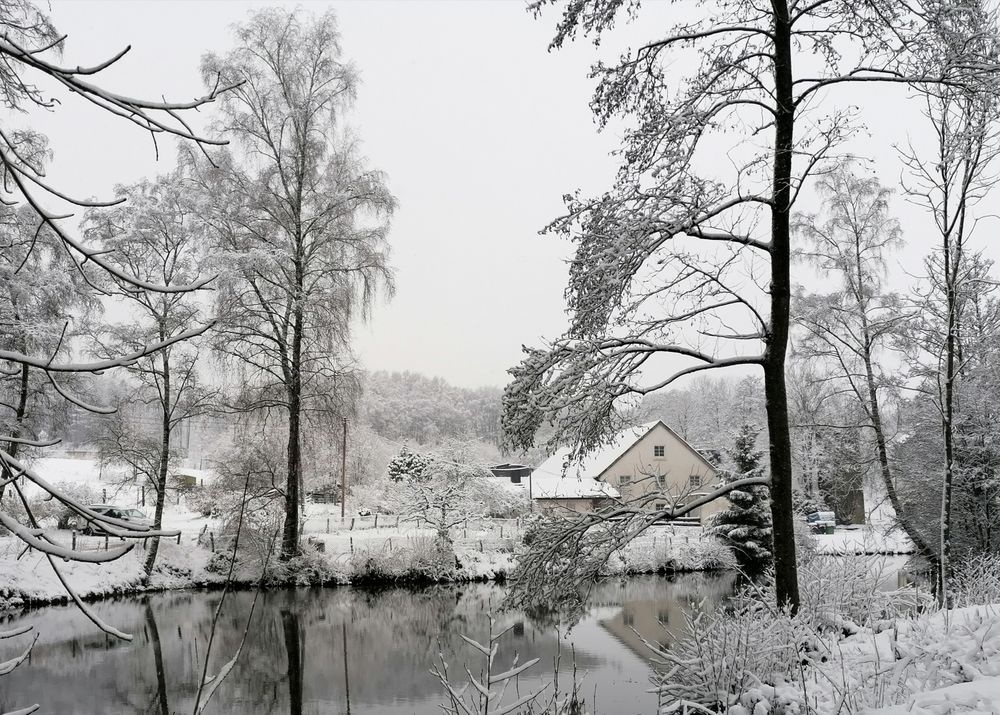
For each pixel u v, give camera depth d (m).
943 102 12.20
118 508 26.53
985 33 6.98
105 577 19.83
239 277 20.23
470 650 14.18
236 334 21.05
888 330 16.27
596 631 15.52
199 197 21.36
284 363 22.52
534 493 40.31
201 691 2.65
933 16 6.84
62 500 2.54
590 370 7.28
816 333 16.88
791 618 6.30
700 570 26.31
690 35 7.45
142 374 21.22
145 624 16.47
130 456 22.44
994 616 6.13
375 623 17.17
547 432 7.52
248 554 21.61
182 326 20.92
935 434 16.89
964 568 12.41
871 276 17.17
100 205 2.69
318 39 23.00
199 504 24.02
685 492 7.59
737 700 5.73
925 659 5.25
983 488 15.98
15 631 2.96
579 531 7.41
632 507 7.49
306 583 22.30
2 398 17.23
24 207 14.81
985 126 11.49
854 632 7.31
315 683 12.10
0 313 14.57
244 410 22.14
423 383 93.19
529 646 14.22
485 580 24.16
